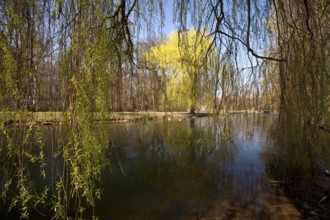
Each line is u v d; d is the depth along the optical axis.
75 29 1.66
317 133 3.16
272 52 3.22
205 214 3.36
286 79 3.01
